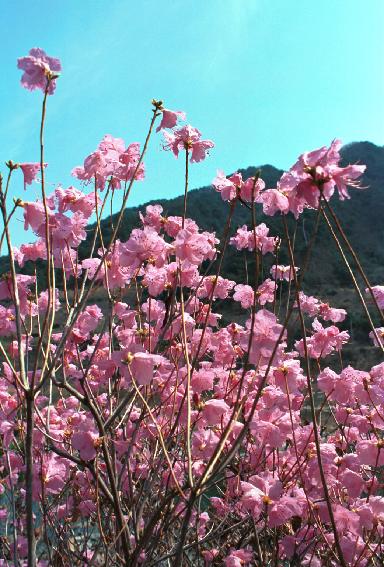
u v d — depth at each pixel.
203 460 0.96
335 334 1.11
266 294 1.08
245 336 0.77
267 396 0.93
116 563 0.85
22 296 0.88
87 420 0.83
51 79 0.76
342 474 0.88
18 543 0.94
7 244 0.71
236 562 0.85
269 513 0.78
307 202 0.70
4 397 1.01
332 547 0.82
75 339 0.92
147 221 0.99
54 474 0.87
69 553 0.94
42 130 0.71
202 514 1.03
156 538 0.77
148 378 0.78
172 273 0.89
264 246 1.12
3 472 1.05
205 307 1.10
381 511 0.78
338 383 0.94
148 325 0.94
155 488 0.99
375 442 0.85
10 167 0.71
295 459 0.96
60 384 0.78
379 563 0.82
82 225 0.89
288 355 1.12
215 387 1.06
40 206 0.81
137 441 1.02
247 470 0.99
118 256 0.91
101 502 0.95
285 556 0.96
